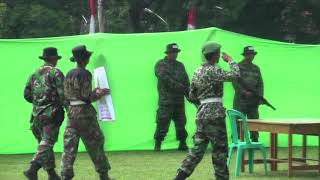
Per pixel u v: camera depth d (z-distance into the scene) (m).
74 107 9.37
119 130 14.67
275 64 15.53
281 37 31.95
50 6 33.31
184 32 15.01
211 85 8.92
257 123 11.14
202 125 8.98
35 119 9.70
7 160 13.28
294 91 15.59
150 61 14.81
